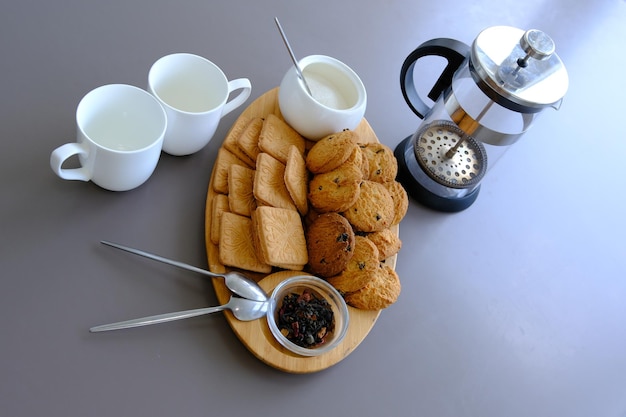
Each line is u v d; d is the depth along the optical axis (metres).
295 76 0.60
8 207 0.51
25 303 0.48
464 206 0.70
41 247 0.51
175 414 0.48
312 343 0.51
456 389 0.58
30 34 0.61
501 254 0.70
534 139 0.85
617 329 0.69
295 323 0.51
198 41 0.69
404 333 0.59
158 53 0.66
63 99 0.59
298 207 0.56
